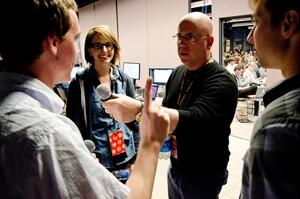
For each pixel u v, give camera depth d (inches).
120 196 24.7
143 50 273.0
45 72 27.0
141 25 269.7
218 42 208.7
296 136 21.4
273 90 26.6
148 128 29.8
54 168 21.6
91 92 74.1
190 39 61.6
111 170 73.7
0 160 21.5
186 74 68.1
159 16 245.3
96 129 73.4
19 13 23.5
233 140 191.0
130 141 76.8
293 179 21.3
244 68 288.2
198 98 57.3
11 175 21.5
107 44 75.8
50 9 24.5
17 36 24.1
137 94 198.5
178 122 49.5
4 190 21.9
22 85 24.5
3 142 21.4
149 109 29.7
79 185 22.5
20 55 25.1
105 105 47.8
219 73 59.0
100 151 73.0
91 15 364.8
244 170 28.5
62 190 21.8
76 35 28.8
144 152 28.9
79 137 24.8
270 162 22.5
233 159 157.6
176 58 236.1
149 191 27.2
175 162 66.6
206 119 52.4
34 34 24.3
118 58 82.7
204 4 233.0
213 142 61.0
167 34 240.7
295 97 23.3
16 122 21.9
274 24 25.5
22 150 21.1
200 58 62.6
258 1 26.5
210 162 62.6
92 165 23.6
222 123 58.0
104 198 23.7
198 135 60.1
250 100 255.0
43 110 23.6
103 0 328.2
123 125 75.5
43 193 21.5
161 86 215.6
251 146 25.5
